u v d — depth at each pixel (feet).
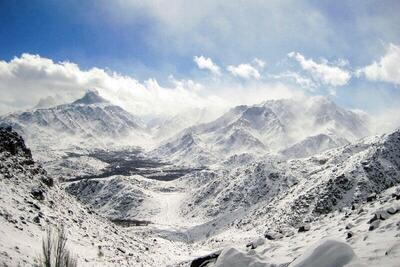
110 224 208.13
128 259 136.77
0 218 106.22
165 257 183.52
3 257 75.15
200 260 55.06
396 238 37.55
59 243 42.09
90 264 106.22
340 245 35.55
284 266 40.75
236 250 44.52
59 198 171.53
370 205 64.39
